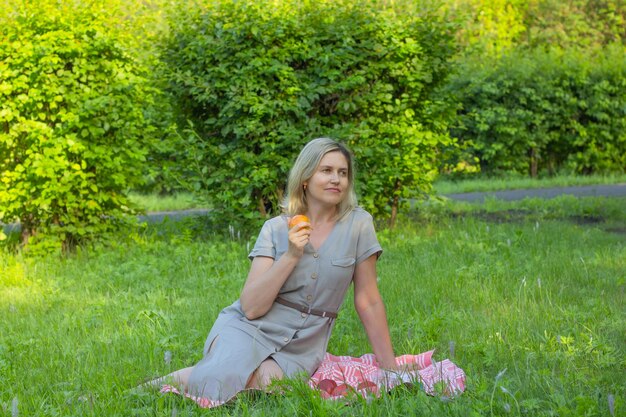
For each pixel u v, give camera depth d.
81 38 8.53
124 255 8.15
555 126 19.34
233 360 3.68
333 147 3.96
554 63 19.36
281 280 3.80
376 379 3.80
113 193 8.80
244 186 8.73
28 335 5.14
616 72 19.30
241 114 8.83
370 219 4.07
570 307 5.34
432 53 9.55
